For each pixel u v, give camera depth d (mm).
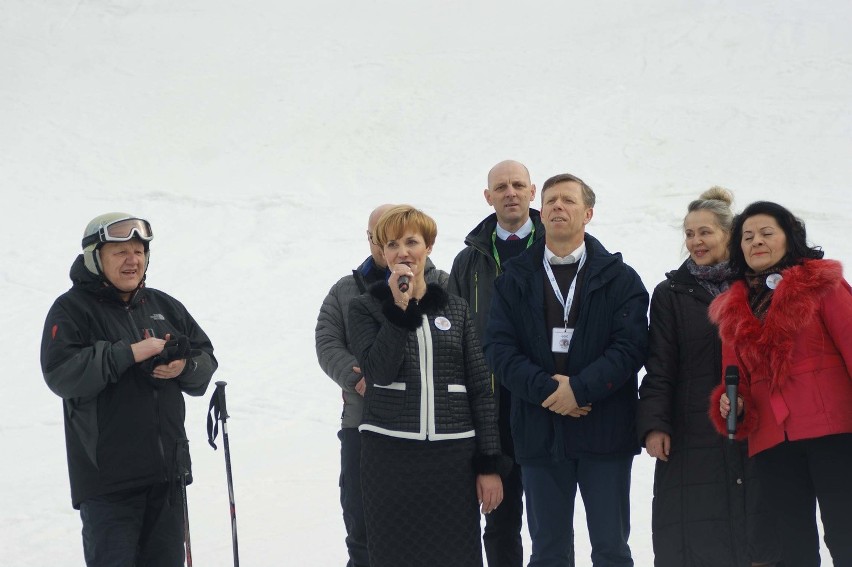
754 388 8695
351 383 10367
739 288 8969
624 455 9430
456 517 8609
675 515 9234
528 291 9742
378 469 8656
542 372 9320
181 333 9633
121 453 8664
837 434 8148
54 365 8516
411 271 8781
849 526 8008
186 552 8914
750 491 9055
